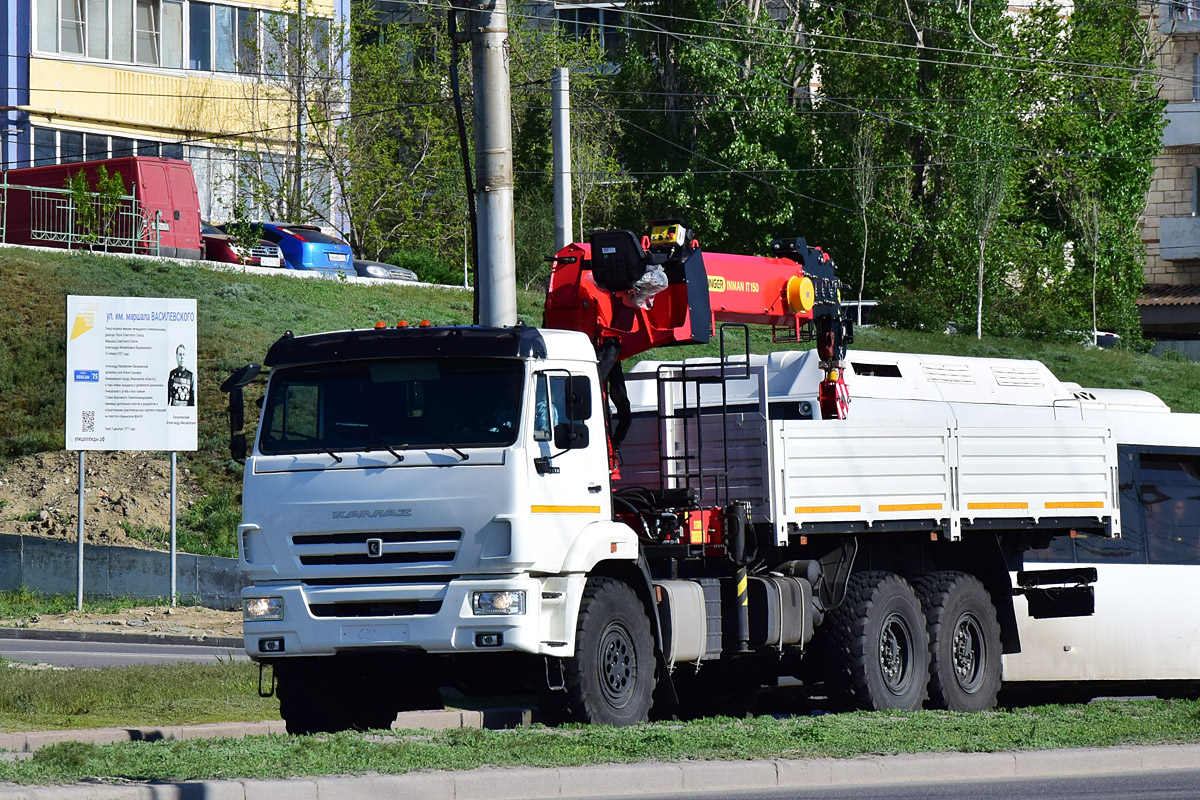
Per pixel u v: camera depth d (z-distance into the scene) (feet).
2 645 261.85
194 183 520.01
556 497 146.30
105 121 585.22
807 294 185.16
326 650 143.95
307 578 145.79
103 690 178.29
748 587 171.22
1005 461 190.08
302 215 613.93
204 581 320.29
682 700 190.49
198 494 367.25
